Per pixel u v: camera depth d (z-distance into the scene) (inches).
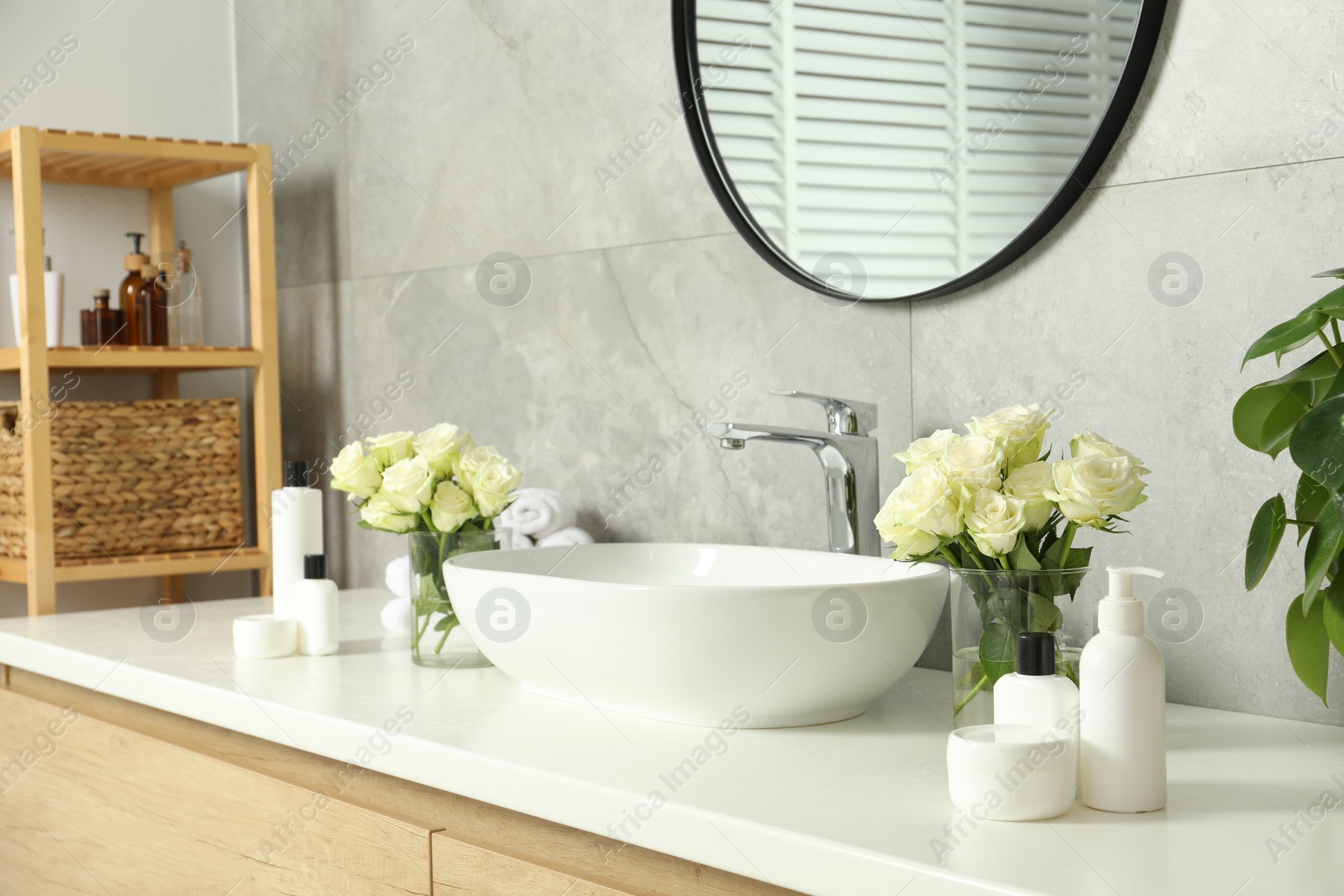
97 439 78.4
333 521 88.2
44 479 74.7
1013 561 37.5
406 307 81.1
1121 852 29.9
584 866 37.4
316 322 88.6
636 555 58.2
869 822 32.2
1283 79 42.4
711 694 41.6
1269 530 35.0
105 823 57.0
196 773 51.1
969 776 32.5
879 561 48.8
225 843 49.6
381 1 81.5
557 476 71.9
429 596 55.0
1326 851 30.1
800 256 57.5
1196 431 45.1
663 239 65.2
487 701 47.8
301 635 58.7
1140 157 46.3
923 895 28.7
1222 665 45.0
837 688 42.0
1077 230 48.3
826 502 54.6
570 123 69.6
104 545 78.7
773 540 60.6
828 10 55.7
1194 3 44.5
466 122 76.1
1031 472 37.6
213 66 93.1
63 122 85.2
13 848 64.3
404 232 81.0
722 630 40.3
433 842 40.5
